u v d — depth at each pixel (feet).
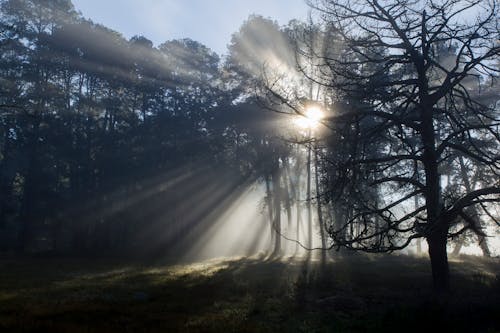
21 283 69.51
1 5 147.84
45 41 148.25
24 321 40.83
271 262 103.24
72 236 164.04
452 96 50.67
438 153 49.34
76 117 159.53
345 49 52.34
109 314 45.88
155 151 153.38
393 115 48.98
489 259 105.70
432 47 49.37
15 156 168.76
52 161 162.30
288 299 54.34
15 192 185.26
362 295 55.52
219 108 145.79
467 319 40.09
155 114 162.40
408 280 65.16
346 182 46.80
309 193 108.99
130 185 157.38
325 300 52.03
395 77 57.00
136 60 161.17
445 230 48.26
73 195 156.46
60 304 50.44
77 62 154.20
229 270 87.45
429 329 38.45
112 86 158.92
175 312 47.80
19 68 146.92
